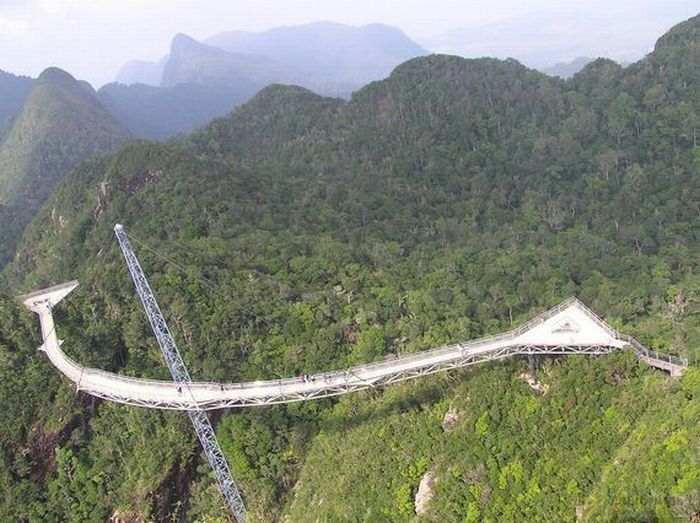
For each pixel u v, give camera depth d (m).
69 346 101.81
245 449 94.88
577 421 71.81
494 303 110.31
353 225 157.88
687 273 122.38
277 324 106.69
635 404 68.94
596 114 192.50
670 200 154.62
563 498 65.94
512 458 72.56
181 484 96.44
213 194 152.00
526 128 199.00
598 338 78.06
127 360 105.31
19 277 187.75
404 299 109.75
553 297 109.62
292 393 83.62
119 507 92.94
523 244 148.12
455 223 163.25
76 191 182.25
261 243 131.88
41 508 91.69
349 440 89.75
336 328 103.44
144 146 172.12
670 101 182.88
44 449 94.62
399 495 77.75
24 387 96.31
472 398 80.81
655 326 89.44
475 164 189.25
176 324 104.81
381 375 82.62
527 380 80.06
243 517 91.06
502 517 68.69
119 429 96.44
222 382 98.06
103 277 114.75
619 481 59.94
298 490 91.44
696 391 64.00
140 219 149.62
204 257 120.38
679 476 54.38
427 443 81.19
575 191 173.25
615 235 149.12
